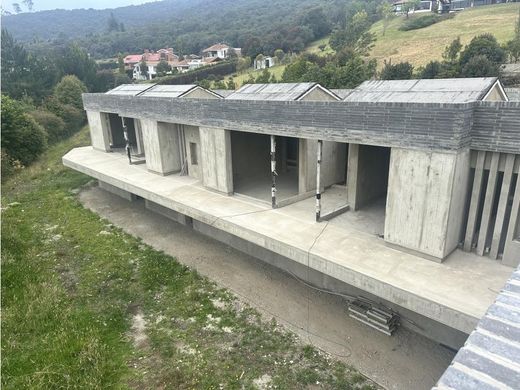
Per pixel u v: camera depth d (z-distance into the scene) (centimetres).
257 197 1289
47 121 3253
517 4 5478
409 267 801
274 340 883
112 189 1975
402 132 800
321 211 1123
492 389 278
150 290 1089
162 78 5803
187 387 755
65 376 773
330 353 843
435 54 4219
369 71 3647
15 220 1596
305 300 1034
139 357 838
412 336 889
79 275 1172
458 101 858
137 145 2002
